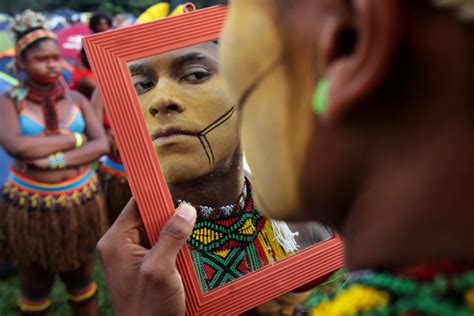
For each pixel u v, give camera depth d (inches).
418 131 16.5
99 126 90.6
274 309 49.8
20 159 84.0
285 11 18.8
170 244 32.0
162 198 32.9
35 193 84.9
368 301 16.8
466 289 16.0
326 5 17.6
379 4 14.8
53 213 85.1
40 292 89.6
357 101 15.7
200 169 34.0
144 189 32.5
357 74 15.4
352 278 18.3
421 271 16.5
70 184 86.4
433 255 16.6
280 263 35.8
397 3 14.8
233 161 34.6
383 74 15.2
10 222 85.1
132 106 32.3
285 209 20.7
